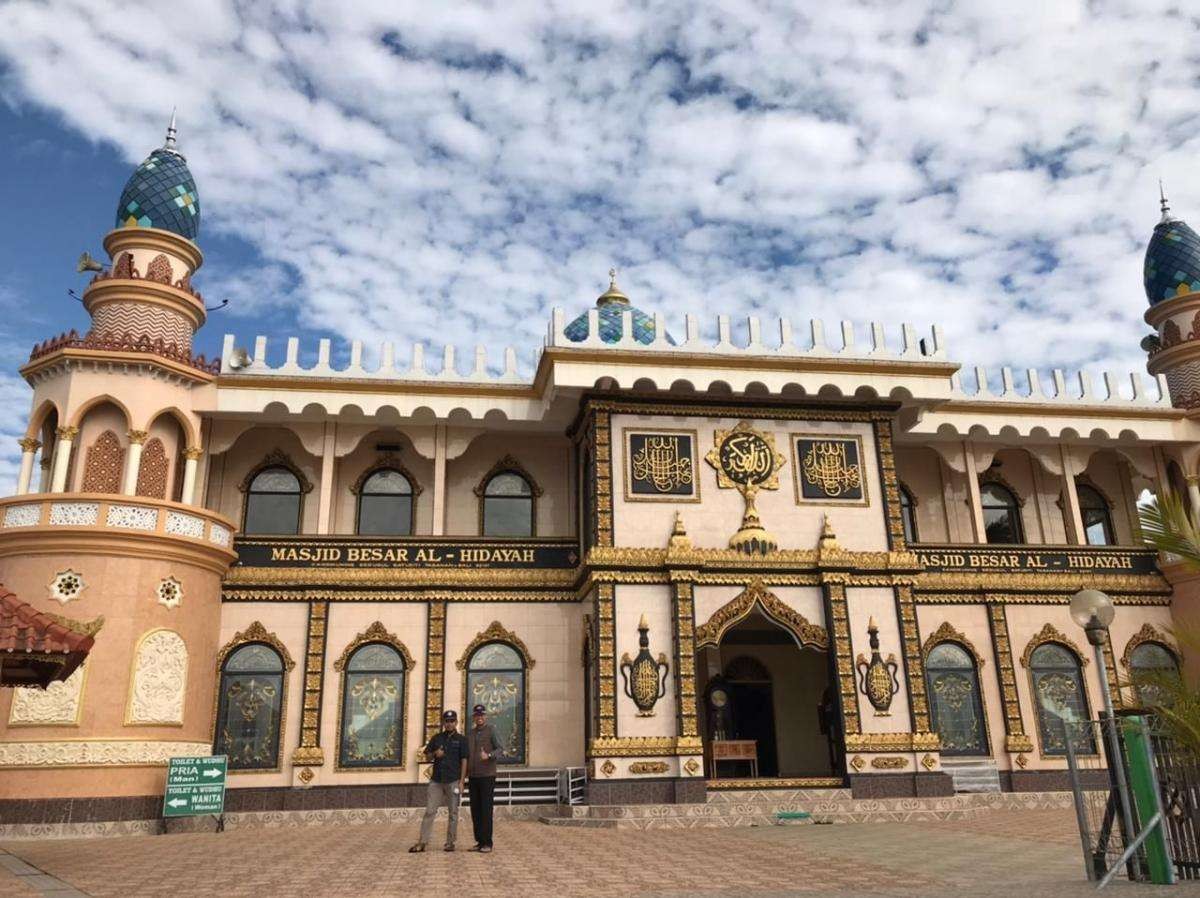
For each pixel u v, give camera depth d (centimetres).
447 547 2139
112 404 2014
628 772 1809
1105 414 2425
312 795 1947
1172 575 2338
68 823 1659
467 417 2208
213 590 1991
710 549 1972
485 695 2070
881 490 2078
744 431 2069
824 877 971
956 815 1836
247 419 2192
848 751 1881
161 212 2189
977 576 2281
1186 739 913
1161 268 2633
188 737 1852
